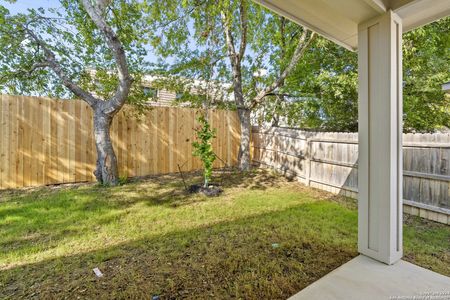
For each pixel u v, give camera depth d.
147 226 2.98
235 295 1.76
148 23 5.21
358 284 1.85
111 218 3.20
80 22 4.98
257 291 1.80
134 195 4.25
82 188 4.63
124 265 2.13
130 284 1.87
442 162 3.16
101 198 4.03
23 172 4.62
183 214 3.40
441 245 2.53
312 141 5.11
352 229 2.91
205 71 7.30
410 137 3.53
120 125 5.51
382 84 2.10
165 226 2.99
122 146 5.54
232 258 2.25
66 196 4.09
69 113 4.98
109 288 1.82
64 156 4.95
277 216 3.35
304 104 6.94
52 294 1.75
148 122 5.86
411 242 2.60
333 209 3.65
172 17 4.95
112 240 2.61
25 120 4.61
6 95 4.45
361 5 1.96
